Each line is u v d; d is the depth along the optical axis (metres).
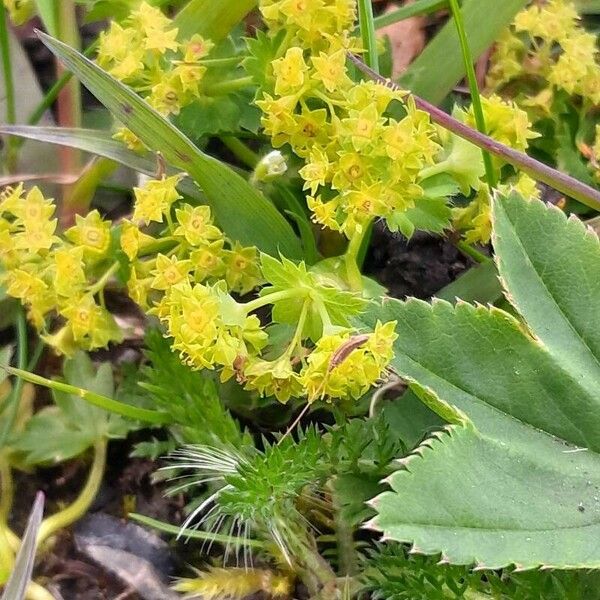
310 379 0.07
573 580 0.07
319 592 0.08
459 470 0.07
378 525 0.06
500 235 0.08
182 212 0.08
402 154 0.08
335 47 0.08
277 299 0.08
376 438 0.08
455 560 0.06
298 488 0.08
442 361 0.08
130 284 0.08
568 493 0.07
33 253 0.08
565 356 0.08
